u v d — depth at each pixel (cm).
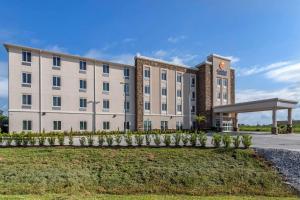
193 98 5475
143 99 4794
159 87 5019
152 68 4956
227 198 1238
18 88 3672
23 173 1544
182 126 5250
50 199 1100
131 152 1997
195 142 2155
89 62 4341
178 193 1362
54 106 3950
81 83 4238
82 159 1867
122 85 4659
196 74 5559
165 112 5056
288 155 1781
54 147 2241
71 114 4097
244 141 2031
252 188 1404
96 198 1175
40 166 1688
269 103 4284
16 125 3628
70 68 4141
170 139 2220
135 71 4816
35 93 3800
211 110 5419
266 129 5891
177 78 5284
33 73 3803
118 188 1409
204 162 1753
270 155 1823
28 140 2367
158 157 1864
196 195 1323
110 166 1716
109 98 4497
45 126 3850
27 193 1266
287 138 3253
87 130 4231
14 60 3666
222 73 5691
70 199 1119
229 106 5028
